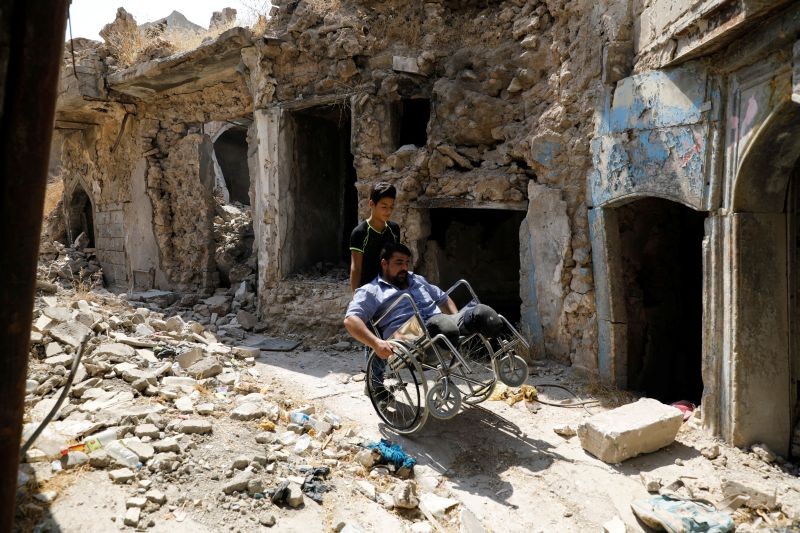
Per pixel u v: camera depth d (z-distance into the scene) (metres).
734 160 3.63
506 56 6.04
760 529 2.88
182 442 3.34
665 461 3.69
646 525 3.06
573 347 5.49
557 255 5.52
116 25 9.16
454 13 6.58
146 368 4.39
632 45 4.72
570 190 5.39
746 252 3.66
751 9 3.01
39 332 4.30
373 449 3.68
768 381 3.73
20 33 1.81
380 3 6.71
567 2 5.37
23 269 1.93
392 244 4.21
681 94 4.05
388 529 2.93
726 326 3.79
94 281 10.86
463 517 3.03
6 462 1.97
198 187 9.24
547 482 3.51
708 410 3.97
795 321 3.81
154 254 9.95
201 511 2.79
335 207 8.42
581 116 5.25
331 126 8.27
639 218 5.27
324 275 7.77
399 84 6.62
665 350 5.47
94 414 3.49
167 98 9.43
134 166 10.05
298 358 6.09
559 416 4.46
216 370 4.72
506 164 6.04
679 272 5.56
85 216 12.90
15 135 1.85
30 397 3.61
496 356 3.89
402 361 3.69
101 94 9.18
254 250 9.02
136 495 2.81
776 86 3.21
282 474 3.24
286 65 7.23
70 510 2.62
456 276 7.42
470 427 4.21
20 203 1.88
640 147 4.48
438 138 6.33
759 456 3.65
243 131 14.41
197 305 8.60
